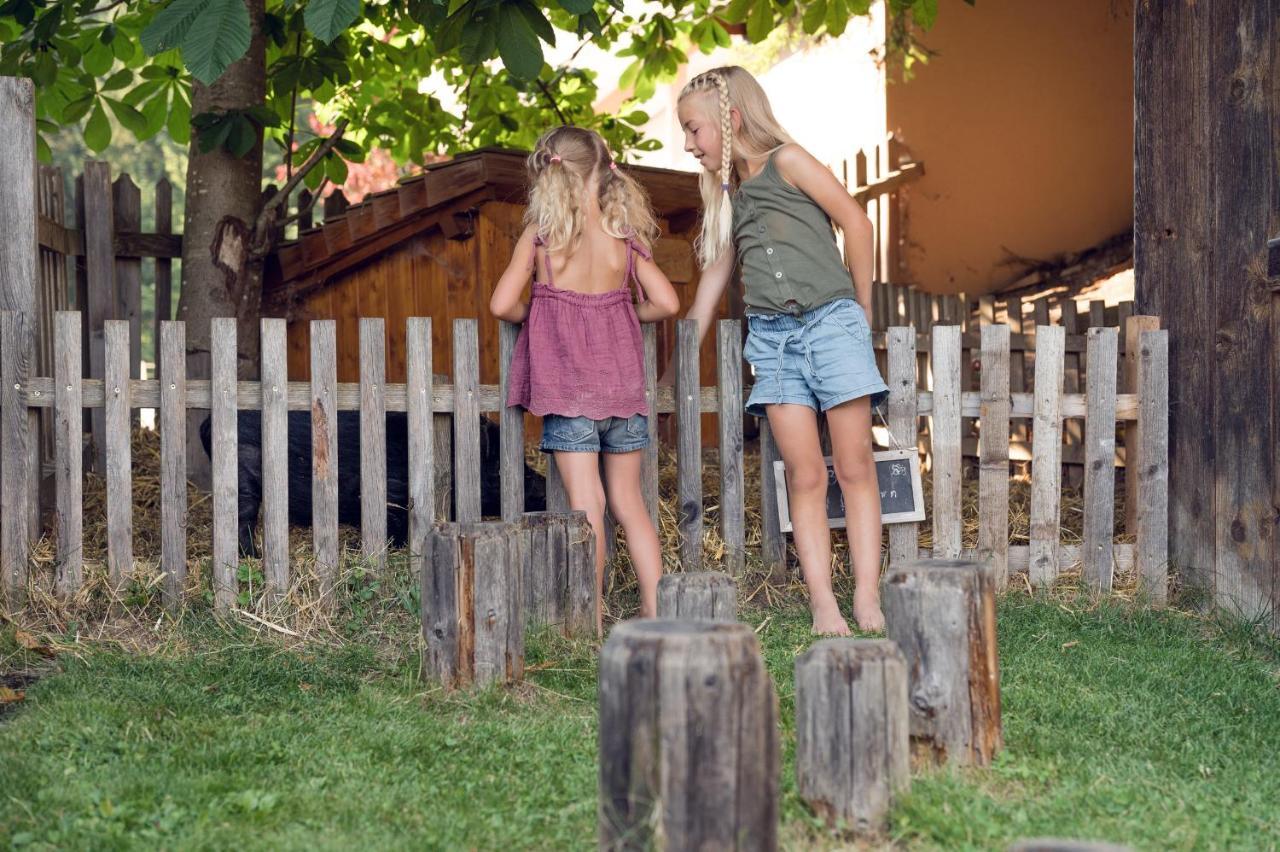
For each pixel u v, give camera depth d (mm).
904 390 4949
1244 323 4703
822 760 2604
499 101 8523
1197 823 2670
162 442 4512
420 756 3092
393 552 4828
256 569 4684
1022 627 4426
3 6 5598
